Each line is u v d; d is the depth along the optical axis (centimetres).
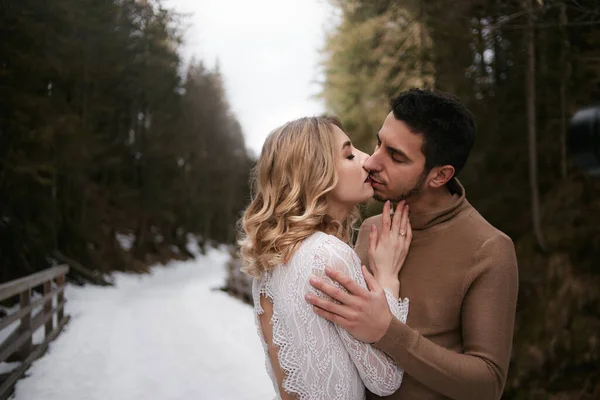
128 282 1784
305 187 146
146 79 2136
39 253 1181
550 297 752
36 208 1209
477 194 950
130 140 2358
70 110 1392
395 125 152
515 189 934
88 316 936
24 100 1061
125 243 2544
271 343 149
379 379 137
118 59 1717
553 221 830
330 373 135
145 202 2423
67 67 1327
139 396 502
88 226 1714
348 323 131
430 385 131
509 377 693
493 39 804
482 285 142
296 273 139
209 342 732
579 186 823
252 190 166
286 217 145
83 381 541
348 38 1145
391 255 156
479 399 131
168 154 2520
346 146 157
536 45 850
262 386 534
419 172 151
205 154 3481
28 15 1113
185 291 1561
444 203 158
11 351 507
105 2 1578
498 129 956
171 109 2547
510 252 146
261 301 152
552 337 705
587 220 793
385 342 130
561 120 857
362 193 156
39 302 649
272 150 152
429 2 850
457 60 935
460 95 938
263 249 145
